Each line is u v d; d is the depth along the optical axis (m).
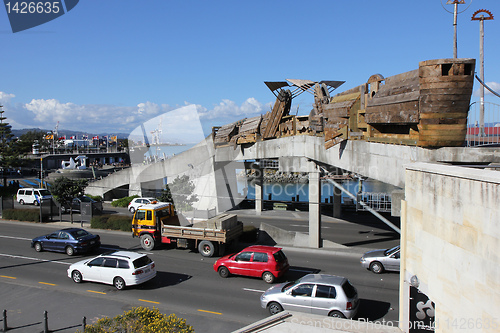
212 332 11.38
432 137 9.77
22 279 16.41
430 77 9.55
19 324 12.00
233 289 15.09
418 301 8.74
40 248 20.78
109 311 13.00
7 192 46.44
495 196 5.66
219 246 19.31
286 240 22.39
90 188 42.69
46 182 55.50
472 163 9.76
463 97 9.50
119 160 110.62
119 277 14.98
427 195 7.83
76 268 15.80
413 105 10.27
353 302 11.64
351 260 19.12
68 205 31.48
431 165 7.91
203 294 14.57
